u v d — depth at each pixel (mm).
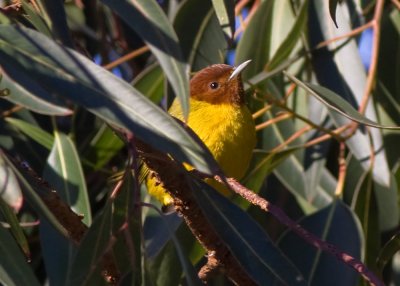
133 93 5398
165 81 9078
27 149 10211
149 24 5371
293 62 10117
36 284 6430
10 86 5746
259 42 9977
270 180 10656
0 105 10352
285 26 9969
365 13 10383
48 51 5477
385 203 9734
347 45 9625
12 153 10148
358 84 9555
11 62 5441
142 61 12367
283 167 10156
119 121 5320
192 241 8688
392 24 10586
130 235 6035
